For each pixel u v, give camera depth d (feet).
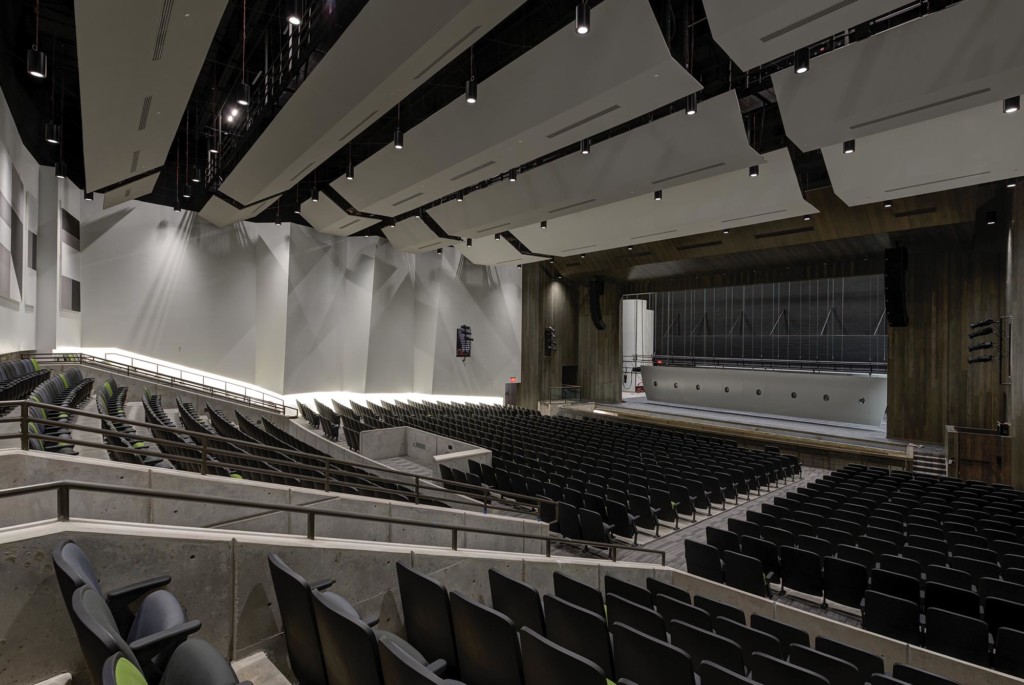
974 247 44.42
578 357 77.25
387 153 36.04
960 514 24.84
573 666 7.89
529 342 71.36
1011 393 35.01
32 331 38.91
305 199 55.11
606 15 21.45
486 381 69.10
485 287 69.26
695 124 29.04
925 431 47.91
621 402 75.77
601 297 75.20
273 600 10.33
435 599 10.44
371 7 19.99
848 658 12.21
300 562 10.66
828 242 46.70
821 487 31.91
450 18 19.65
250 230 55.93
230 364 54.39
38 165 40.42
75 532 8.14
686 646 11.92
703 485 31.01
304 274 56.03
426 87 37.47
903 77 21.76
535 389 71.87
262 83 32.81
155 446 20.30
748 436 52.75
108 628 5.50
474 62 34.14
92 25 19.15
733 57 20.53
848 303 74.28
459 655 10.03
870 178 31.58
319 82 25.08
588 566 18.04
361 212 48.03
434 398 64.95
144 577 8.77
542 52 24.14
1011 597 16.37
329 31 22.18
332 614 7.79
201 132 43.88
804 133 25.84
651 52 21.02
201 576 9.41
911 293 48.93
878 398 57.21
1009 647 13.20
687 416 62.69
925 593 16.30
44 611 7.86
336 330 59.11
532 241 53.57
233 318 54.65
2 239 30.96
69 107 37.52
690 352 89.61
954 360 46.50
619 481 29.22
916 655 13.91
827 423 61.16
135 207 49.32
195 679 5.91
